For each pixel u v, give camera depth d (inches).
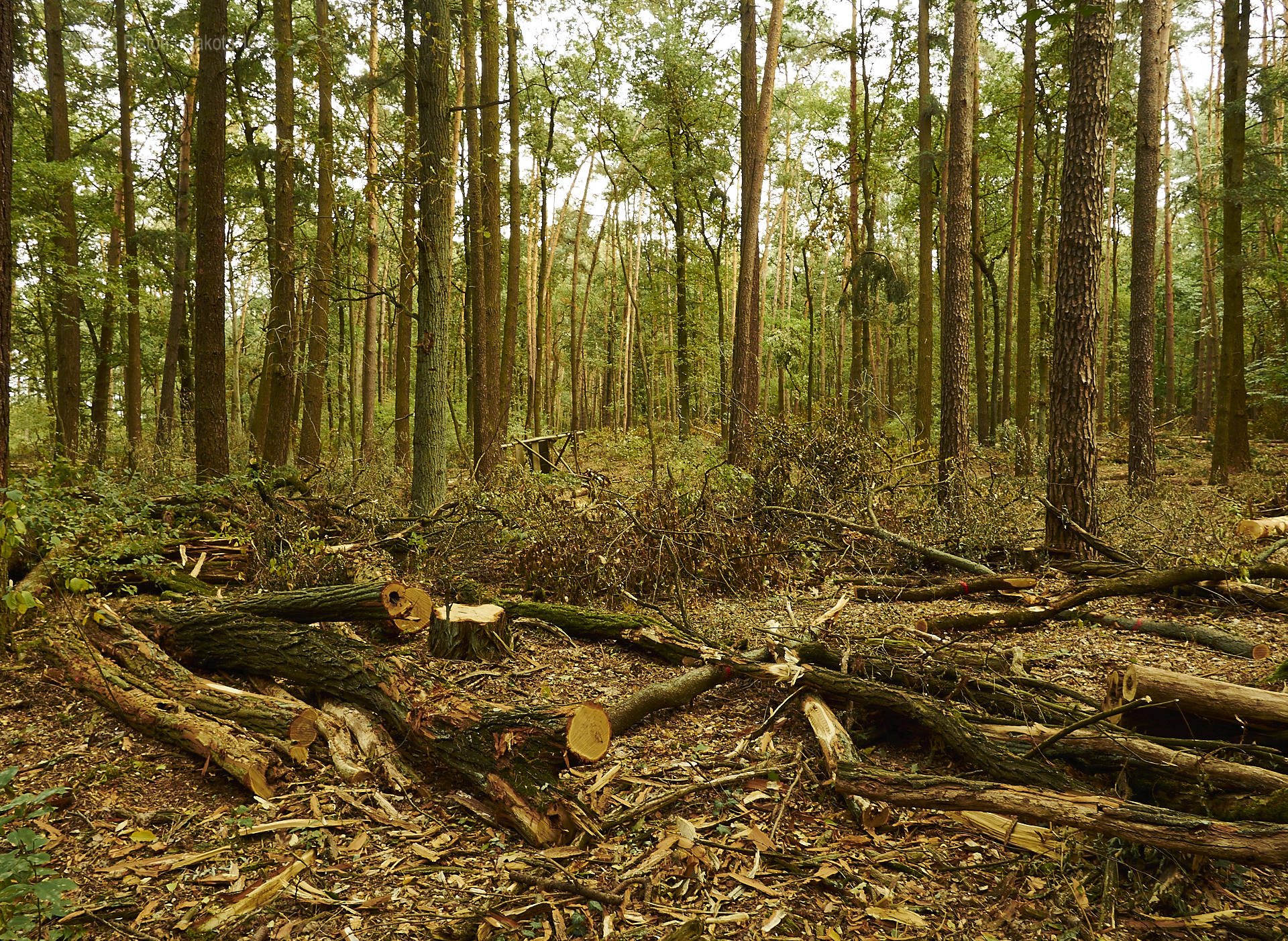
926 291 621.3
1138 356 472.1
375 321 851.4
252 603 195.6
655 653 202.4
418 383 352.2
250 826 125.8
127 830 125.6
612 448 819.4
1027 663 196.9
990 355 1246.3
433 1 339.3
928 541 317.1
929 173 622.8
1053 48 660.7
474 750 134.0
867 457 366.6
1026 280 682.8
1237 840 101.0
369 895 109.8
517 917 103.8
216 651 179.6
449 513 333.7
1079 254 302.4
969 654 173.6
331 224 548.7
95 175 658.8
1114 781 129.8
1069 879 110.6
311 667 165.2
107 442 564.4
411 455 622.8
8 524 172.9
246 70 613.9
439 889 111.6
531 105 831.7
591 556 258.7
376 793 136.7
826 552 320.8
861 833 126.3
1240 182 522.6
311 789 138.7
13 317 799.1
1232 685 132.3
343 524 331.0
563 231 1267.2
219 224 369.7
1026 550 310.0
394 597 184.7
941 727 142.4
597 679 188.4
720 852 120.0
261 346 602.5
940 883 112.7
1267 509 413.4
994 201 1021.2
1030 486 371.6
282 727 150.6
